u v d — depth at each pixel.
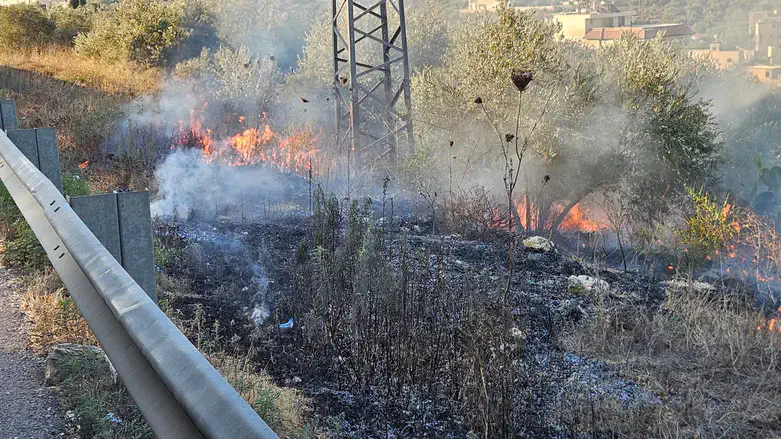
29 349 3.94
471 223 10.71
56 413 3.24
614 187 15.41
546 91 15.09
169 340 1.97
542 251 9.99
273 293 6.95
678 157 15.30
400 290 6.36
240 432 1.46
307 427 4.44
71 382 3.47
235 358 5.39
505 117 15.12
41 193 3.94
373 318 6.23
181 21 27.97
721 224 10.10
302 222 10.13
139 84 22.08
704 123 16.09
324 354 5.87
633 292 8.60
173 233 8.71
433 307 6.41
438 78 16.45
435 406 5.41
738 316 7.41
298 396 5.13
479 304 6.21
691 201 13.38
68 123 14.48
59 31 29.36
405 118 14.94
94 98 18.22
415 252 8.90
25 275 5.25
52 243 3.59
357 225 7.72
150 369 2.18
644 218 14.25
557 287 8.39
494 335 5.84
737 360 6.71
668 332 7.16
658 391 6.12
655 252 10.26
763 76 72.69
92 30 27.81
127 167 11.65
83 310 2.83
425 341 5.97
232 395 1.59
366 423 5.01
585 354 6.76
